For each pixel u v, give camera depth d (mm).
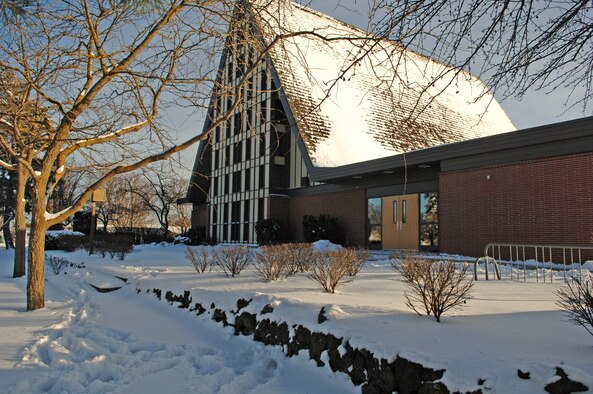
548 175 14562
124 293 10898
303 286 7910
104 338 6605
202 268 11492
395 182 21234
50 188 9398
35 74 8289
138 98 7875
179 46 7816
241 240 29703
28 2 6305
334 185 24641
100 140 8695
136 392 4473
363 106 27562
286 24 7492
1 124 8844
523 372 3188
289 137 27906
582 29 3959
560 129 14062
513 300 6594
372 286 7988
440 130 29000
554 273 10984
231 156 31531
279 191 27438
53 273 15875
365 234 22531
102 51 7812
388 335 4355
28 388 4598
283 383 4688
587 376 2979
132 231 40500
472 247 16484
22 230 14898
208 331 7055
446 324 4809
